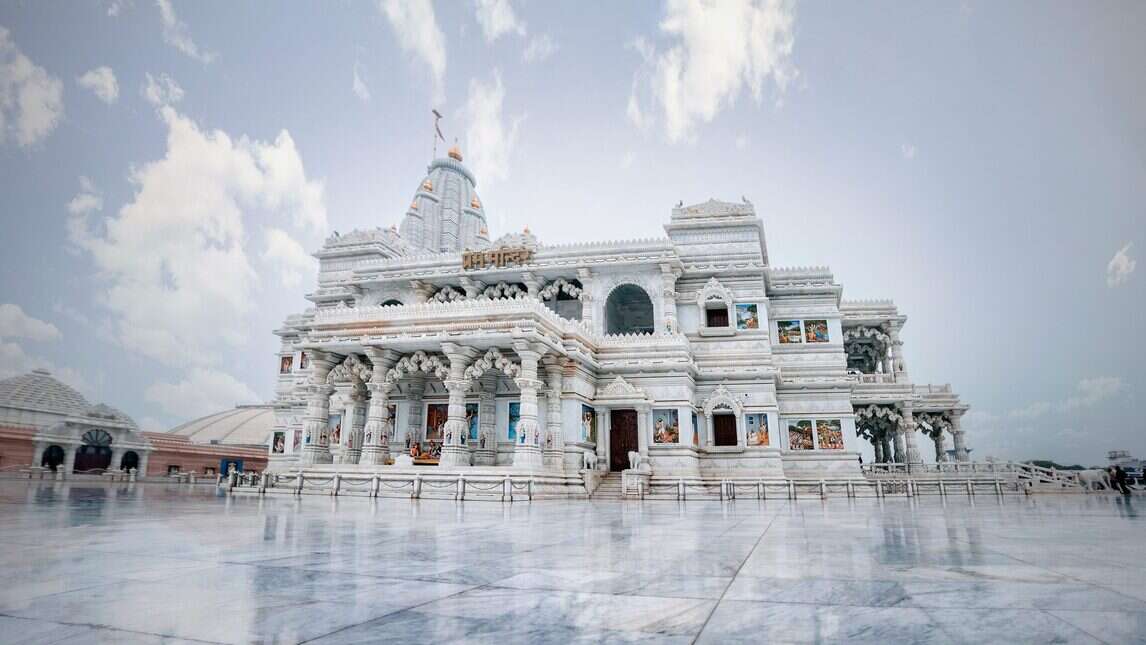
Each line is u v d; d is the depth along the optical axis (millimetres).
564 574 7609
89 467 62031
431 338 34656
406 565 8328
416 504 24625
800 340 52438
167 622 5164
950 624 5047
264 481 32188
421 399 41125
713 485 39750
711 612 5559
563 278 49438
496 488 29875
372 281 51438
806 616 5367
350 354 37938
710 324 49531
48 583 6785
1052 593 6223
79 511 16844
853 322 60469
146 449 66750
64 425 59719
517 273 48625
